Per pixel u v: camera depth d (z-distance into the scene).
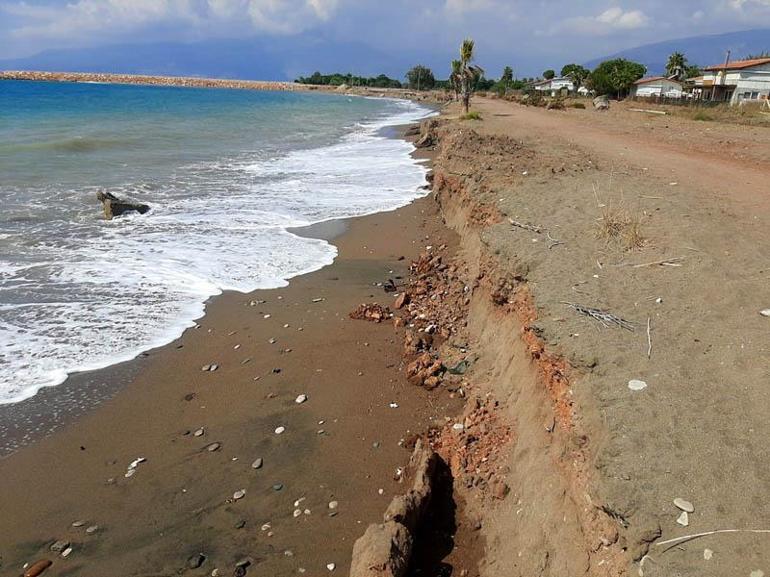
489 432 6.93
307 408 8.23
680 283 7.37
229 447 7.45
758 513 3.90
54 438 7.52
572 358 5.81
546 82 105.62
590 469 4.70
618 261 8.23
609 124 32.41
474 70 44.31
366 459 7.23
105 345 9.74
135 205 17.61
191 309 11.20
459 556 5.66
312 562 5.77
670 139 23.88
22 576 5.57
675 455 4.45
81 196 19.30
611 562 4.12
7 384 8.52
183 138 35.50
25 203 18.08
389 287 12.48
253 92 138.88
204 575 5.63
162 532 6.14
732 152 19.61
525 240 9.28
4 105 57.81
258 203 19.34
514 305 8.17
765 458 4.34
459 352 9.22
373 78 181.25
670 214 10.33
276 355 9.61
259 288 12.34
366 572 5.08
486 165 16.08
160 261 13.62
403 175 24.89
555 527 4.89
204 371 9.14
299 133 43.19
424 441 7.32
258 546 5.96
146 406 8.23
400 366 9.30
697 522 3.91
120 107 60.94
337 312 11.25
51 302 11.16
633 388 5.25
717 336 6.02
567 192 12.34
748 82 54.44
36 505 6.46
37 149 27.78
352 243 15.45
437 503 6.31
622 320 6.45
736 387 5.18
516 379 7.09
